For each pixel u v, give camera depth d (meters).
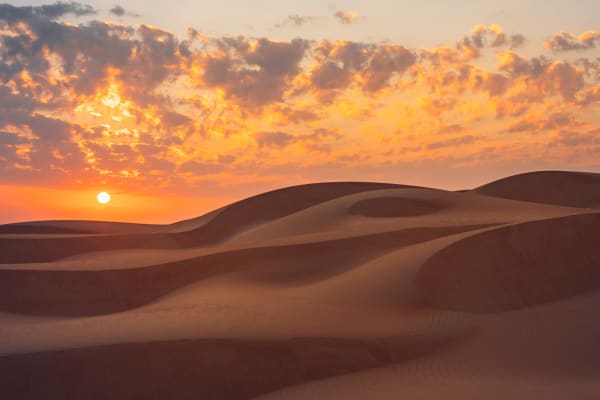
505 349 17.34
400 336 17.75
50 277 29.08
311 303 21.25
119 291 28.97
